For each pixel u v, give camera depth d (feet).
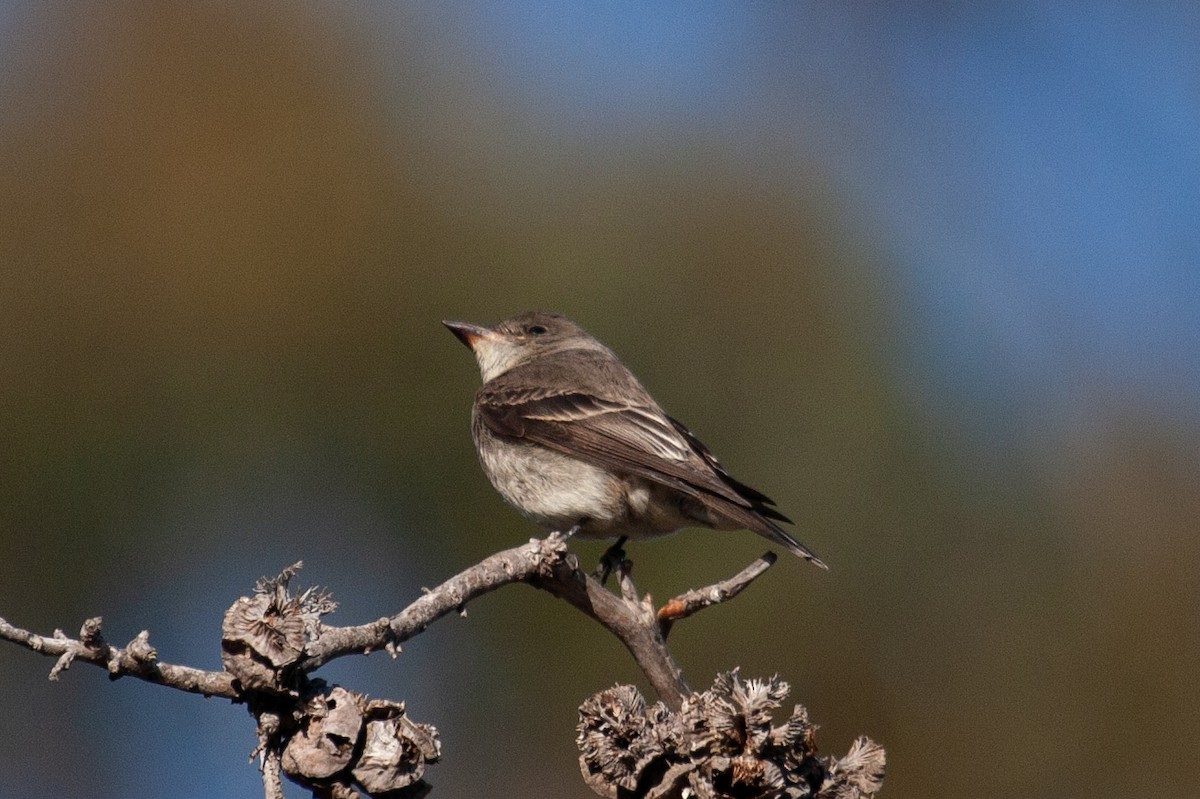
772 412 43.52
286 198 44.62
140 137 44.98
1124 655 41.75
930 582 42.04
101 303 43.60
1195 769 41.16
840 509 42.24
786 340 44.19
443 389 43.88
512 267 44.83
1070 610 41.96
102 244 44.09
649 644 20.65
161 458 43.01
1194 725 41.29
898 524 42.27
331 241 44.39
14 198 44.27
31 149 44.83
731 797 17.51
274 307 43.80
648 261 45.06
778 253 45.21
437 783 40.27
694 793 17.66
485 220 45.62
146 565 42.60
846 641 41.16
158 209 44.52
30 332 43.34
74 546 42.39
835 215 46.32
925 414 43.57
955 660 41.29
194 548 42.78
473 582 18.97
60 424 42.83
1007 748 41.14
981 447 43.52
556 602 41.27
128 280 43.86
